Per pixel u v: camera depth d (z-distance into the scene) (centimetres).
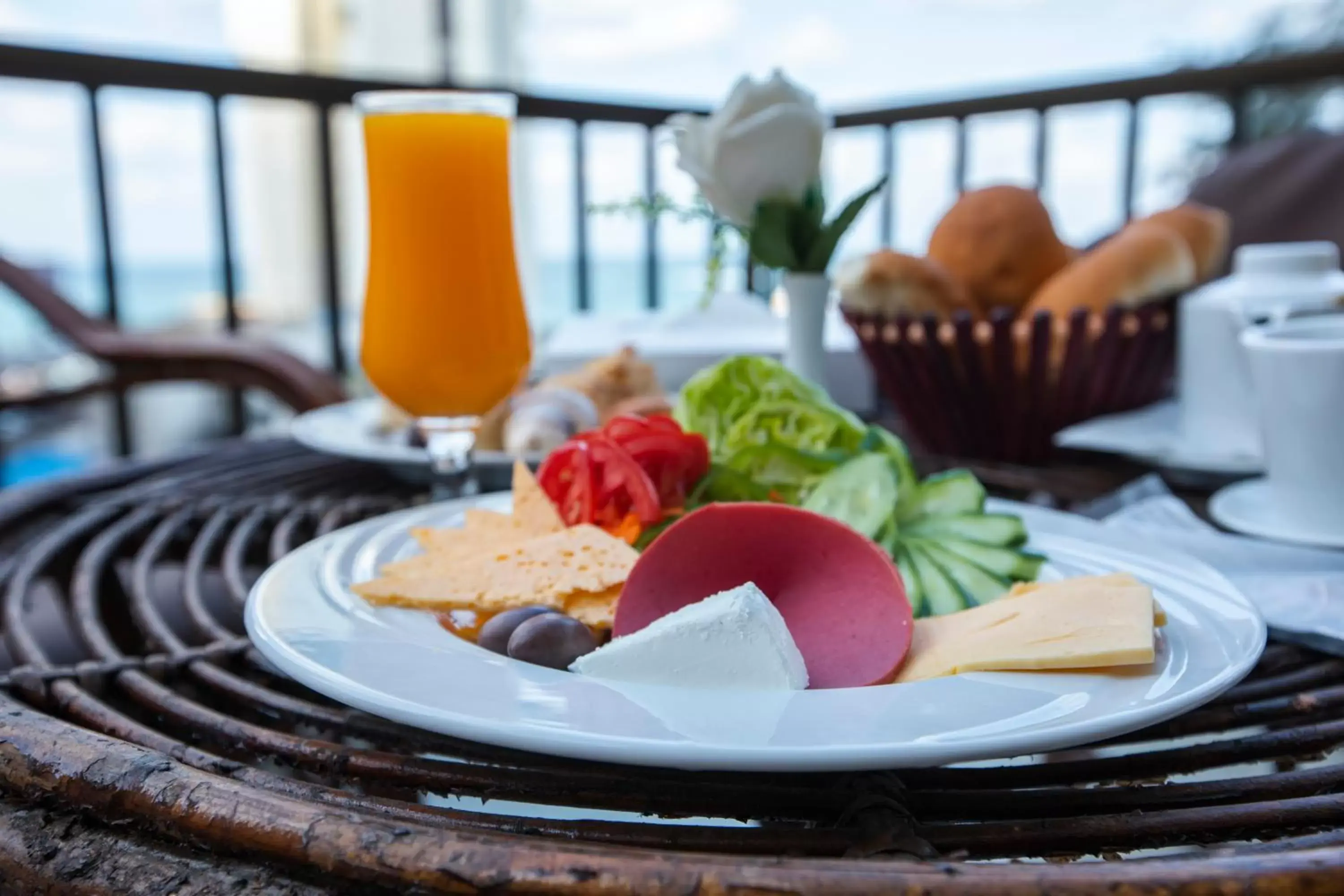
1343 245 172
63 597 80
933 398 109
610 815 43
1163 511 78
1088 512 83
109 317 198
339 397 167
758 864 29
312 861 31
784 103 100
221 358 166
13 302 171
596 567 58
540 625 49
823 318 105
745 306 145
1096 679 42
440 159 89
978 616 50
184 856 34
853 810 37
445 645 48
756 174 100
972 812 39
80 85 187
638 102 247
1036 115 237
